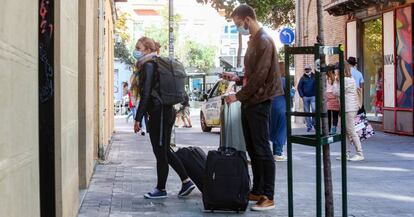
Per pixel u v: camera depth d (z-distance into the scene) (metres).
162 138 7.25
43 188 5.06
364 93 19.77
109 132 15.70
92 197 7.39
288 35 19.11
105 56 12.93
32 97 3.67
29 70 3.57
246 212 6.67
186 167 7.44
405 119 16.67
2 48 2.86
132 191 7.84
